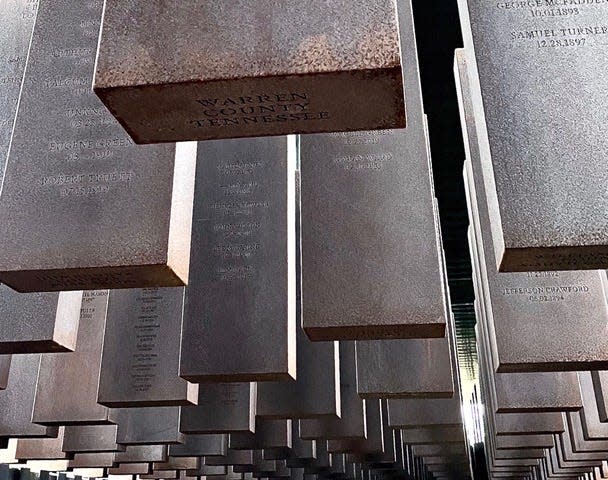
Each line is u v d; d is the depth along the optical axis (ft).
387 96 4.76
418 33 20.29
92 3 8.25
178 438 14.80
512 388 13.10
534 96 6.48
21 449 18.39
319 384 13.55
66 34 8.07
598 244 5.98
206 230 10.73
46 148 7.36
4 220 7.02
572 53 6.61
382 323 8.49
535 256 6.18
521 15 6.82
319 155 9.45
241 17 4.92
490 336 10.77
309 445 20.84
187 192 7.58
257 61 4.69
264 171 10.84
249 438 18.01
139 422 14.97
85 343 13.33
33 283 7.22
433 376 11.74
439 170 27.48
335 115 4.99
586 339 10.02
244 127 5.16
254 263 10.48
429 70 21.66
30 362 14.89
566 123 6.37
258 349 10.09
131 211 6.94
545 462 28.94
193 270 10.56
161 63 4.77
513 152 6.33
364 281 8.72
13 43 9.44
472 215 14.76
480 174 11.78
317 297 8.70
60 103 7.60
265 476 29.12
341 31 4.75
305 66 4.63
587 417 14.97
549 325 10.15
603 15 6.75
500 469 31.09
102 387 11.65
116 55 4.84
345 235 8.96
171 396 11.46
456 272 37.55
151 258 6.73
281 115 5.00
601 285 10.36
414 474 34.76
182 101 4.84
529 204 6.16
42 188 7.14
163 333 11.89
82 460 21.30
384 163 9.32
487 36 6.77
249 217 10.64
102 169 7.18
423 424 15.58
